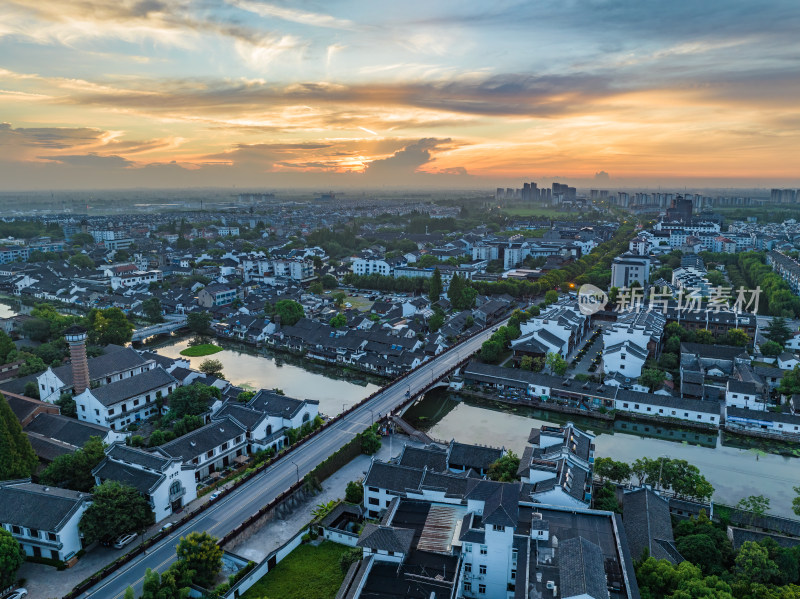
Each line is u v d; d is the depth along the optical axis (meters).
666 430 144.00
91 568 86.31
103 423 130.88
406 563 79.31
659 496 99.50
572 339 198.38
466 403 161.50
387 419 138.12
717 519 96.69
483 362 186.12
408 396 152.00
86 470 103.00
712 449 132.25
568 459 100.69
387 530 81.69
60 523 85.88
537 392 159.62
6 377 157.00
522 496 93.31
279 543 93.75
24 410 125.88
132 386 139.62
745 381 151.75
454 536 84.25
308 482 108.50
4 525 88.50
